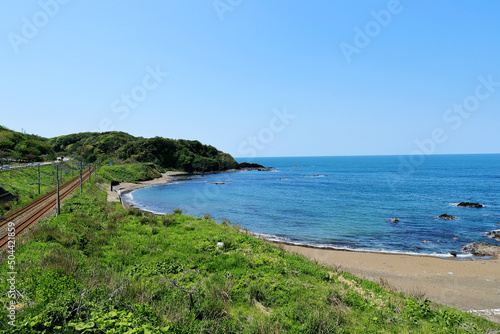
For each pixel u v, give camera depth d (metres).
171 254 15.88
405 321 9.54
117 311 6.77
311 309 9.40
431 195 55.81
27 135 90.00
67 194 36.78
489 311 13.20
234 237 20.30
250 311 9.48
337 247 24.64
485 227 31.20
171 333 6.52
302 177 104.88
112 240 18.23
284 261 15.55
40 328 5.69
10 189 34.25
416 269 19.14
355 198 52.81
